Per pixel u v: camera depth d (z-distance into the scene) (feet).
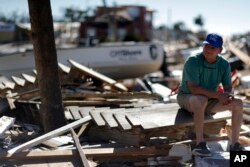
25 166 17.89
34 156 18.51
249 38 105.91
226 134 21.95
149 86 39.60
